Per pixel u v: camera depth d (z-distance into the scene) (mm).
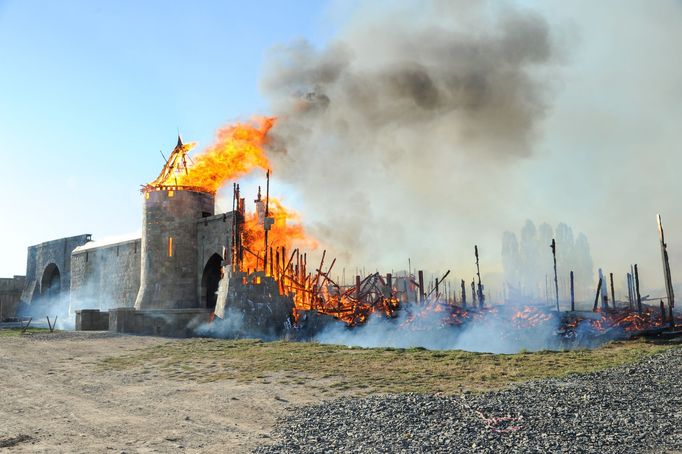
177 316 45781
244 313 45969
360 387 20781
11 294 91250
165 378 24453
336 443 13055
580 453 11797
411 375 22922
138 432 14859
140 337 41906
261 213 52969
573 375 21688
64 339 40562
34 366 28375
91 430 15156
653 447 12180
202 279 55156
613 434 13242
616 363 25078
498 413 15516
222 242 53344
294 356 29797
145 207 56656
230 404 18375
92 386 22594
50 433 14852
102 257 70062
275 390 20750
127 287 64688
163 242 55406
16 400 19766
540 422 14477
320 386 21266
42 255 87812
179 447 13258
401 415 15484
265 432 14578
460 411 15844
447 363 26109
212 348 34406
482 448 12312
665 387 18953
